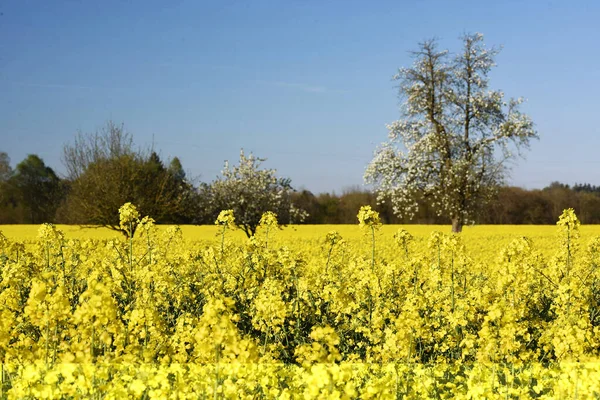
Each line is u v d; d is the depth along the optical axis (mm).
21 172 75938
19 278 9727
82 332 5898
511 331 7020
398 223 69125
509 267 10008
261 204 38562
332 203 72875
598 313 11398
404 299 11141
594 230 44469
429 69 42719
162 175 39281
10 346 7000
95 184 36812
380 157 42406
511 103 42062
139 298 9367
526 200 73500
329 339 5316
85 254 14203
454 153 42375
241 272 11984
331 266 13453
